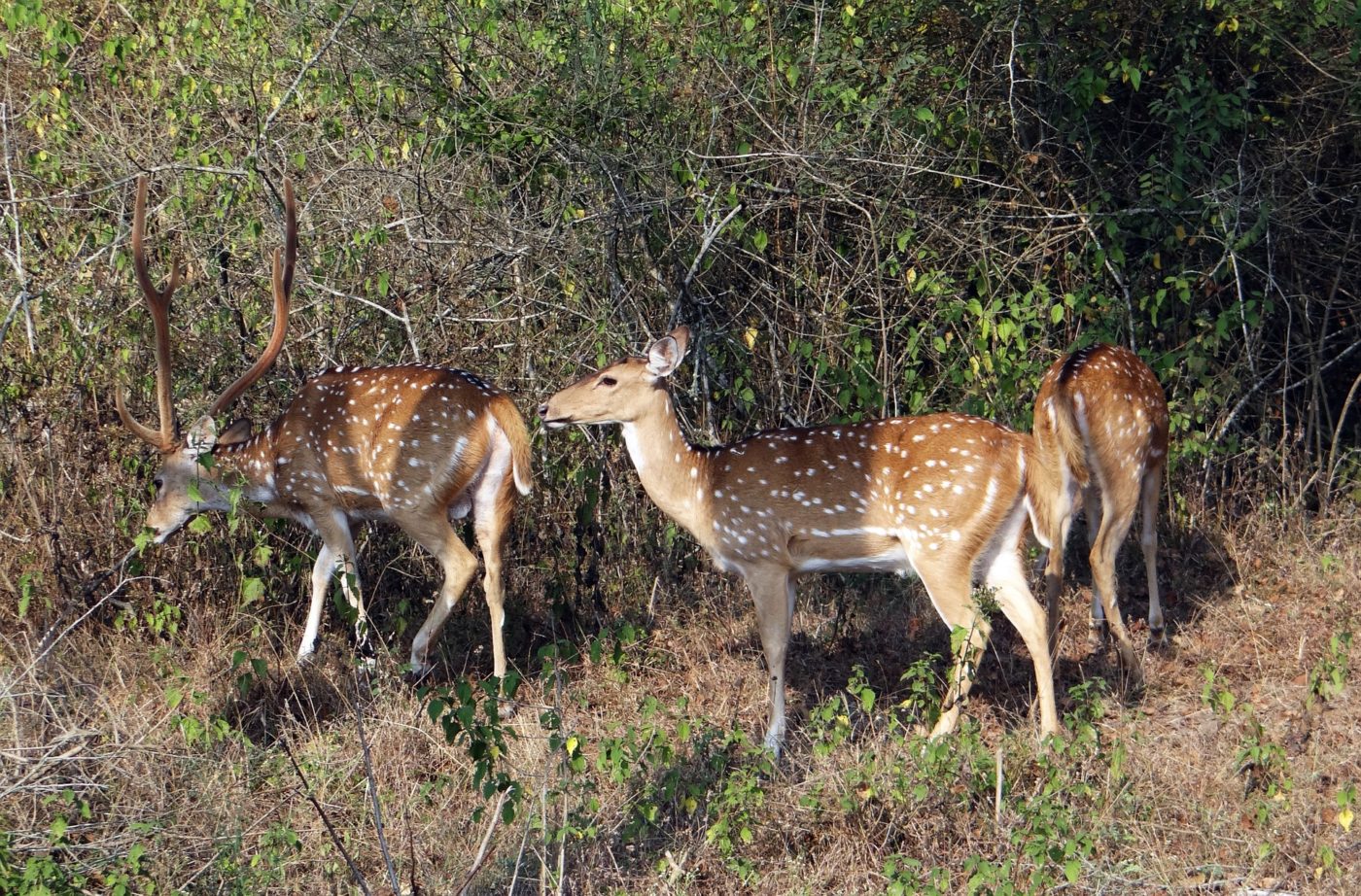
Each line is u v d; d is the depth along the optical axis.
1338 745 10.75
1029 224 15.40
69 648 12.48
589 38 14.34
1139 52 15.52
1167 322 15.27
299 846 9.73
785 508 11.38
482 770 8.98
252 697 12.25
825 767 10.56
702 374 14.51
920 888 8.94
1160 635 13.06
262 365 12.81
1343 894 8.66
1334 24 15.02
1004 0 14.63
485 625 13.82
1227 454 15.09
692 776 10.51
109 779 10.03
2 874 8.52
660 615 14.05
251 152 14.02
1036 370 14.41
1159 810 9.80
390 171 14.34
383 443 12.37
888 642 13.44
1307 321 15.98
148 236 14.50
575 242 14.29
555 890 9.17
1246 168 15.62
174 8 17.11
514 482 12.50
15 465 13.35
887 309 14.88
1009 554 11.13
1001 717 11.87
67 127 15.04
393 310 14.45
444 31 14.82
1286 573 14.17
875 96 14.73
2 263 14.32
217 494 13.02
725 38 14.58
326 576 12.92
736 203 13.92
